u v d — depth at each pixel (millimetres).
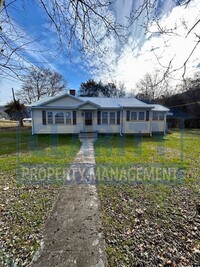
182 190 4047
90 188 4141
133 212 3102
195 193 3895
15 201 3506
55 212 3086
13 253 2148
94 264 1974
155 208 3244
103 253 2141
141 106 14516
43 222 2791
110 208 3234
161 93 22516
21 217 2934
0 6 1537
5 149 8977
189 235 2490
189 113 24438
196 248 2236
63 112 14398
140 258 2070
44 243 2314
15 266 1953
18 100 26109
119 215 3002
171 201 3520
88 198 3627
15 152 8266
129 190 4023
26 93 25672
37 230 2590
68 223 2760
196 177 4918
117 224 2742
